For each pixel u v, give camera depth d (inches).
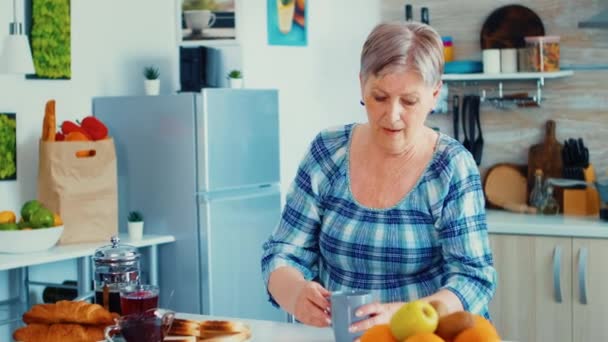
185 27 184.9
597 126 184.7
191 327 76.3
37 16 158.6
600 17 177.2
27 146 158.1
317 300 77.2
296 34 192.2
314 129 197.9
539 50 181.6
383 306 73.0
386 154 82.4
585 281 160.1
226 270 164.4
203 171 159.8
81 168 151.4
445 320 63.7
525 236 164.7
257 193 171.6
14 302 152.1
